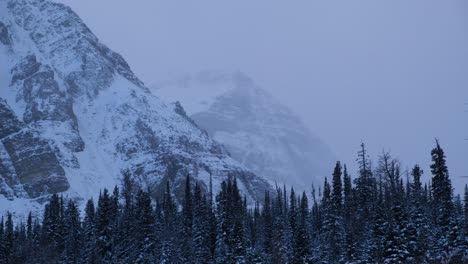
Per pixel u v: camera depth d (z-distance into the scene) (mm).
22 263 138875
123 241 130500
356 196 127625
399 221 96750
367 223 112938
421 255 94438
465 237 97688
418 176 124688
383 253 95062
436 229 107125
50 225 153500
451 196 114062
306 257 106375
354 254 108562
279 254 113000
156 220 139750
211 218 130500
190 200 150250
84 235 137250
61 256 137000
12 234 154125
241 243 118562
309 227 139750
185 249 121625
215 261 119000
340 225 120438
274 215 154750
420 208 108000
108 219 136250
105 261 126875
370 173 126562
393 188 101625
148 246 124750
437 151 117250
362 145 128500
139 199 148750
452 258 94188
